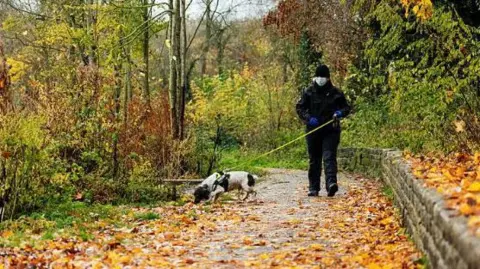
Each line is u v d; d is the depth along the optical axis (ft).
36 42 75.77
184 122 65.92
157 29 68.49
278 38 112.98
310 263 20.86
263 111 100.42
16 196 36.60
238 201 42.80
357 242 24.35
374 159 57.21
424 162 29.22
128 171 47.03
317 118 42.14
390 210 31.68
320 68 42.19
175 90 62.44
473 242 12.38
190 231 29.73
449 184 19.54
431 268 16.83
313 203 38.91
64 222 33.55
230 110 100.58
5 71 39.96
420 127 43.98
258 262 21.17
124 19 64.08
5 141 35.83
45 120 41.34
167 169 57.47
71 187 41.91
